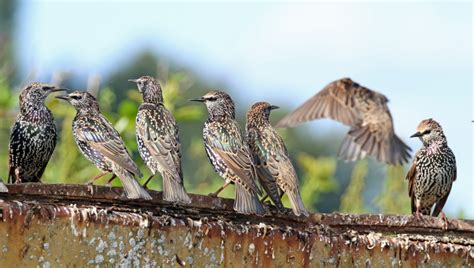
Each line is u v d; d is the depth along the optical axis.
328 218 10.52
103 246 8.99
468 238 10.89
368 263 10.29
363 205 17.03
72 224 8.86
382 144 15.59
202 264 9.49
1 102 16.14
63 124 16.05
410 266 10.48
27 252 8.66
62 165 15.76
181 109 15.96
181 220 9.41
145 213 9.55
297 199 11.02
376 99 15.71
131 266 9.12
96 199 9.46
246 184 11.48
